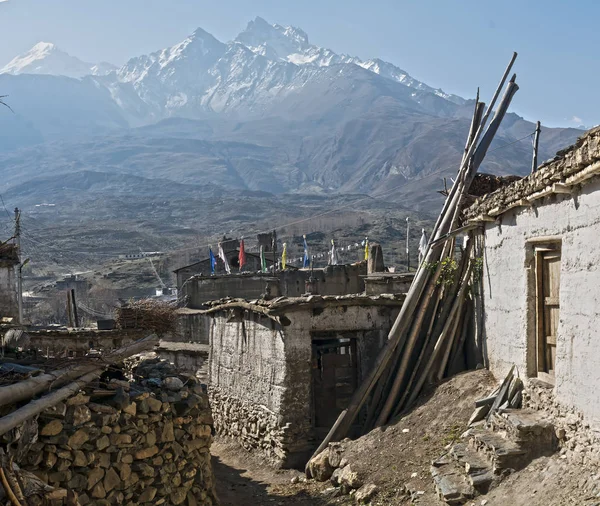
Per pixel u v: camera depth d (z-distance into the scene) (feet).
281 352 60.44
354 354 62.39
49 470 30.94
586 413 35.45
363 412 59.47
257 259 163.32
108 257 346.13
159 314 56.59
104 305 189.37
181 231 481.05
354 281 112.27
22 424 28.40
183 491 39.27
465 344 58.23
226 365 73.56
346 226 370.53
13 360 34.47
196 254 298.97
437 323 58.08
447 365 57.77
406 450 49.08
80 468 32.35
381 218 397.39
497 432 43.57
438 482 42.11
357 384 62.03
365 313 62.03
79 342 57.41
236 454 66.23
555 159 39.24
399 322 57.72
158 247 387.34
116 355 38.04
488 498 38.86
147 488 36.35
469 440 44.93
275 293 85.97
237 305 67.87
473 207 55.57
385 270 112.16
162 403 38.42
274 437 60.44
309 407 60.08
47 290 224.94
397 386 56.49
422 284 58.18
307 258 143.13
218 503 43.06
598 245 34.96
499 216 50.57
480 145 61.46
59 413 31.45
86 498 32.27
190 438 40.47
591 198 35.70
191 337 112.57
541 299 44.27
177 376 42.37
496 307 51.03
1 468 24.49
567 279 38.58
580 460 35.60
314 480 53.88
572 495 33.73
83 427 32.53
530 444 39.93
